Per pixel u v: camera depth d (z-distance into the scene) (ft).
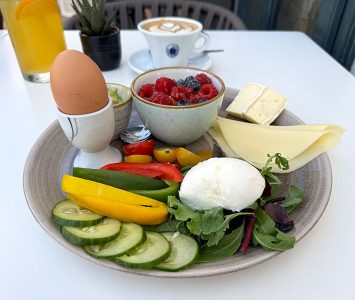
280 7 5.39
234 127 2.31
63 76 1.74
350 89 3.00
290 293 1.40
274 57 3.53
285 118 2.48
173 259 1.43
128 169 1.95
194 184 1.66
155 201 1.72
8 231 1.66
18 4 2.69
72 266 1.51
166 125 2.12
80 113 1.81
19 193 1.89
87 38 3.08
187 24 3.23
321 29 3.98
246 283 1.45
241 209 1.62
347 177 2.00
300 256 1.55
